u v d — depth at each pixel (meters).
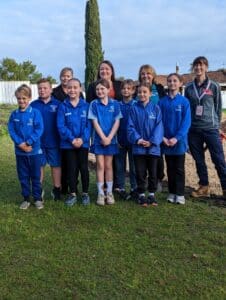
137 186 3.27
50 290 2.04
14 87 18.14
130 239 2.61
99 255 2.39
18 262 2.31
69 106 3.19
